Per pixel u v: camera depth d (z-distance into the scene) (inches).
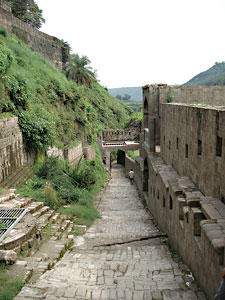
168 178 461.1
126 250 370.9
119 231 477.4
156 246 394.3
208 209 262.1
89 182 781.9
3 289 221.1
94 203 692.7
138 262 316.2
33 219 353.4
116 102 1908.2
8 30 1115.9
